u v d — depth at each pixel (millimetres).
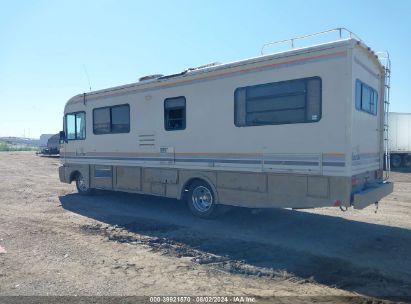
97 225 8148
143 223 8289
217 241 6895
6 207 10305
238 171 7820
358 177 6855
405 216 9062
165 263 5762
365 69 7148
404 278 5121
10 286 4855
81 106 11789
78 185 12406
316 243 6762
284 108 7062
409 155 23844
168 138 9156
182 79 8766
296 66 6887
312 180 6754
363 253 6180
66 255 6102
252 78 7512
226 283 4988
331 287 4844
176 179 9031
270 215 9078
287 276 5219
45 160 33406
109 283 4965
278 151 7176
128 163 10258
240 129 7746
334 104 6449
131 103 10055
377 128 8094
